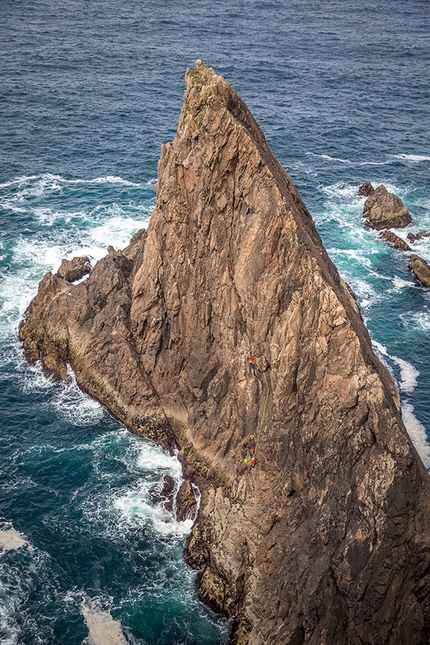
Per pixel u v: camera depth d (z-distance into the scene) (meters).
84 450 60.91
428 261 91.75
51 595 49.03
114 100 140.25
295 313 48.78
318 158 120.38
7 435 62.31
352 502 43.50
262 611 45.09
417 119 142.12
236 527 49.44
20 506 55.66
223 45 194.38
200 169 52.72
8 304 77.94
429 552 41.06
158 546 52.72
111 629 47.03
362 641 41.44
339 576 41.84
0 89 141.00
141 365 62.97
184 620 47.66
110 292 67.50
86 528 54.03
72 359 68.31
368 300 83.88
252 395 53.12
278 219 49.88
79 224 94.94
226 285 53.94
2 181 105.31
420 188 111.81
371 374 45.84
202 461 57.09
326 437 46.81
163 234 58.19
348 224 100.12
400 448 42.94
